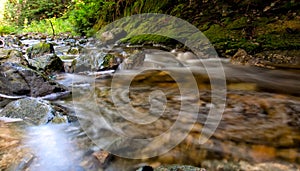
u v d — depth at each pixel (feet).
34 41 28.91
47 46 16.15
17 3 65.72
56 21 46.26
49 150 4.50
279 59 10.10
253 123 5.01
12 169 3.95
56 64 11.71
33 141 4.80
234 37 12.56
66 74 11.31
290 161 3.84
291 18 12.18
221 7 15.97
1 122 5.63
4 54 11.37
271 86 7.52
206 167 3.96
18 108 6.09
